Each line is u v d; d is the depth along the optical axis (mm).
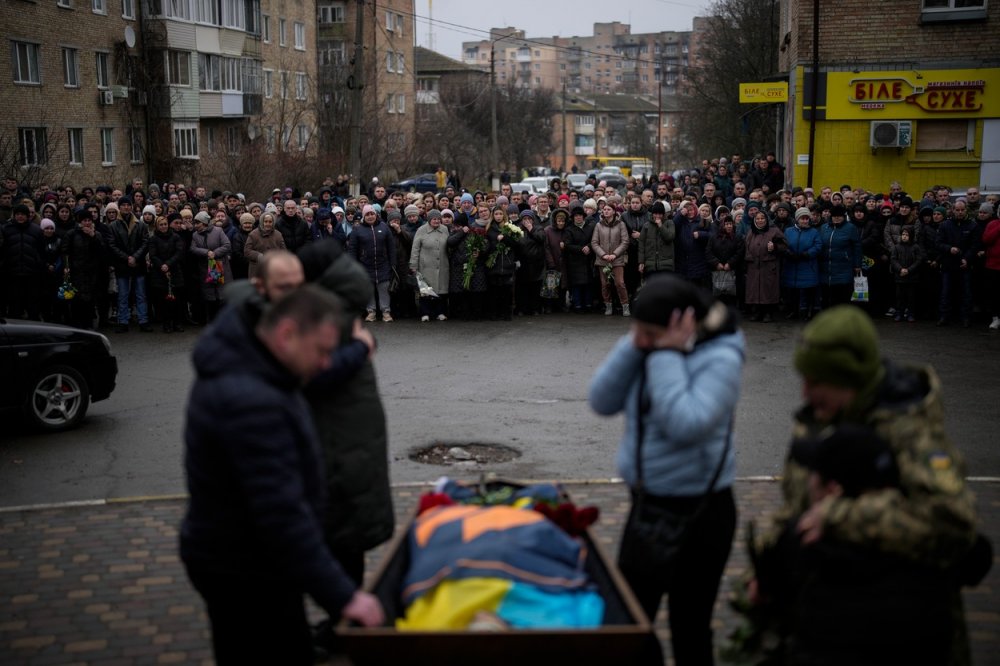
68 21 36250
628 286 16891
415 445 8914
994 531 6477
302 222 16297
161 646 5078
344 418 4547
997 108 20922
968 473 7930
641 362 4016
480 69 91375
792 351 13281
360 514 4598
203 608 5527
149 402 10906
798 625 3219
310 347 3346
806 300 15797
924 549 2980
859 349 3090
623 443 4148
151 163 41594
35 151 34594
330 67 50531
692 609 4102
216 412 3289
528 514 3881
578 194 21266
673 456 3947
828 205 16219
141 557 6293
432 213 15891
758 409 10164
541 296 16578
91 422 10078
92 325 16078
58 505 7344
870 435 3029
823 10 21406
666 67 185250
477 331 15148
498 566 3504
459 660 3219
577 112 132375
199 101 44250
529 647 3207
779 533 3537
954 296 15953
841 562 3068
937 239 14977
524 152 78938
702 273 16219
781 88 22844
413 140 54312
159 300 15453
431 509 4207
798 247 15398
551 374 11969
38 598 5668
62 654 4984
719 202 18844
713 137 52375
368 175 43562
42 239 14930
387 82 72312
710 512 4008
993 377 11539
